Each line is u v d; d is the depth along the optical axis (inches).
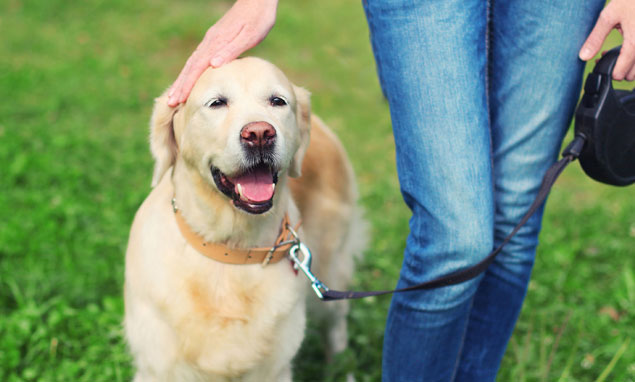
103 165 202.5
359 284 147.9
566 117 80.9
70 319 123.3
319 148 127.0
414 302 79.8
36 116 245.6
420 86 72.4
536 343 125.0
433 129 72.4
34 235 152.2
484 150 73.4
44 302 129.8
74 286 133.6
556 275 148.8
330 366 117.0
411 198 77.0
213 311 85.7
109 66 316.5
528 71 78.2
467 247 73.1
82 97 269.7
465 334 91.2
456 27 71.6
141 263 87.1
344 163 133.8
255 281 87.4
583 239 171.3
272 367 90.0
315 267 120.3
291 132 88.8
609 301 141.1
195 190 85.8
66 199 172.1
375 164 233.5
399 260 158.4
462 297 78.1
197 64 84.6
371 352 123.9
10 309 128.7
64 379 110.3
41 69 301.0
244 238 86.1
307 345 130.0
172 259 86.1
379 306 138.2
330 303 121.0
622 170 81.2
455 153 71.9
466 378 92.0
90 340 119.0
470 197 72.1
